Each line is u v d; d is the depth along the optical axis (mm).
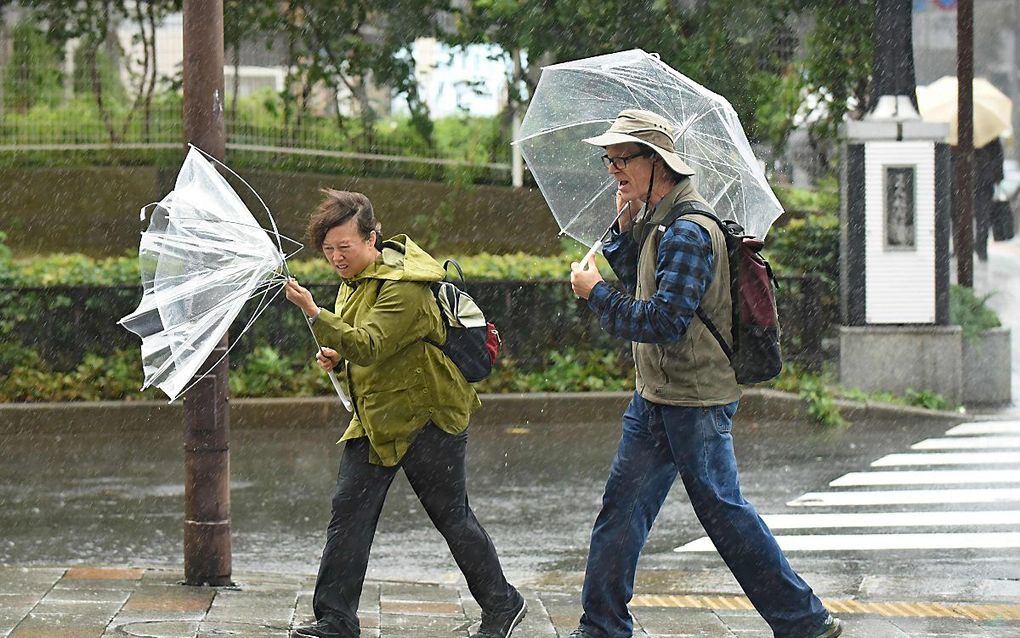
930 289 37781
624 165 13570
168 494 26609
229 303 13203
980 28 96000
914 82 39000
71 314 35875
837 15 46625
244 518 24766
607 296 13133
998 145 57938
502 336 37500
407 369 13484
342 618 13781
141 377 35250
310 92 47688
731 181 14547
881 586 20344
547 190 15297
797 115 48938
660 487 13867
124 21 47250
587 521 24516
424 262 13570
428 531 23766
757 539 13414
